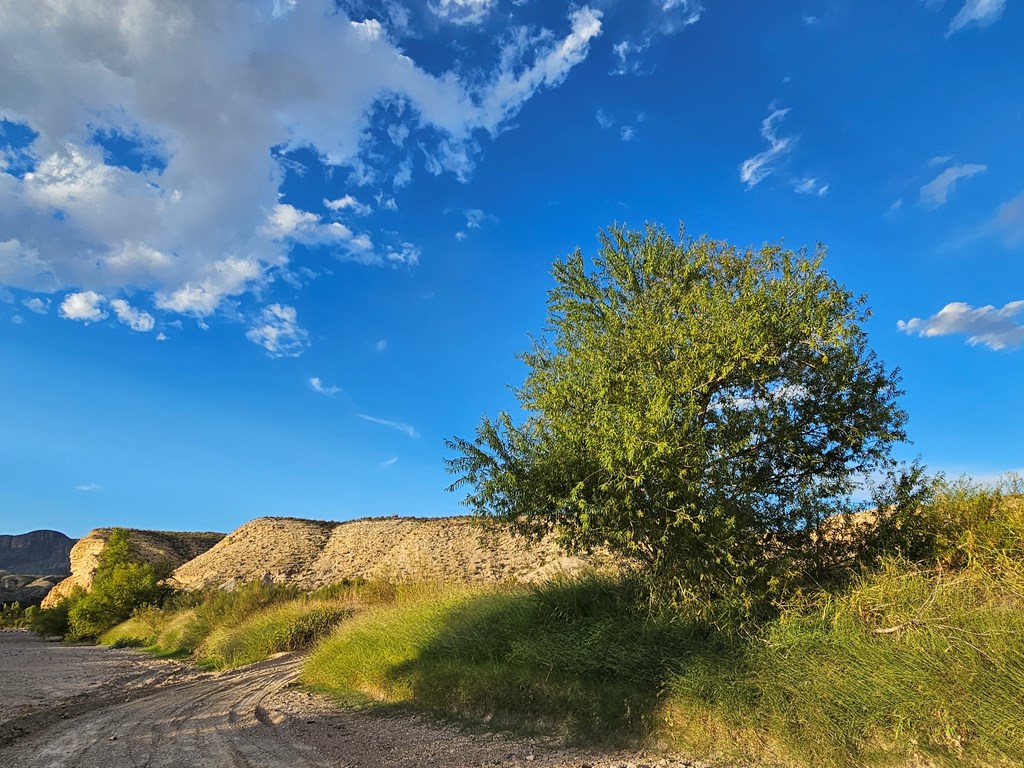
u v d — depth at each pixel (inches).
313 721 384.5
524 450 398.6
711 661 296.0
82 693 621.0
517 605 435.8
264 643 797.9
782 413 377.7
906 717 226.4
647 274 448.1
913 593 285.0
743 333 346.3
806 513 365.4
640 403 357.4
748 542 349.1
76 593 2119.8
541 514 389.7
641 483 333.1
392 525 2709.2
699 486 330.0
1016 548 315.3
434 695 394.6
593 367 398.9
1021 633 231.9
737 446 351.3
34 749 335.3
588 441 361.1
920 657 243.0
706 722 274.8
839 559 367.2
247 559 2561.5
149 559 3110.2
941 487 373.7
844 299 379.2
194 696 543.8
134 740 347.3
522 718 339.9
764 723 258.2
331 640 580.1
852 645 269.9
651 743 282.0
